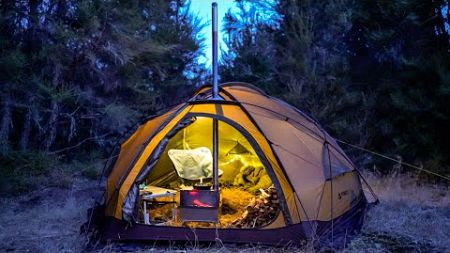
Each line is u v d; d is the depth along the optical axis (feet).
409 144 30.30
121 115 32.86
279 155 14.94
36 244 15.42
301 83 32.53
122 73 34.81
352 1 34.42
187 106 16.07
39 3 30.22
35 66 30.19
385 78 32.96
